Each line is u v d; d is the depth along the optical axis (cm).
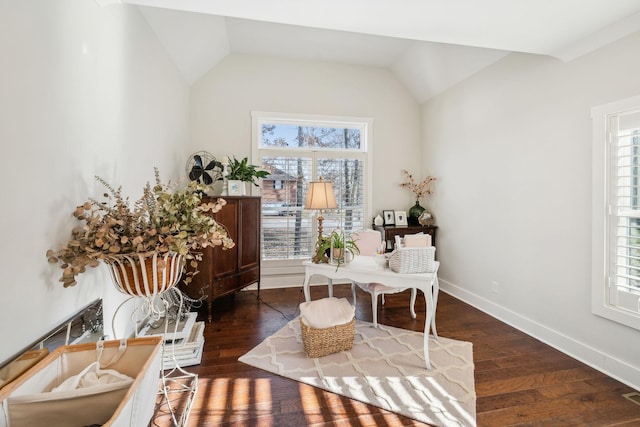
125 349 134
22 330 116
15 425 98
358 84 456
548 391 201
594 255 231
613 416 178
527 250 292
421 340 272
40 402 100
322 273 262
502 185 322
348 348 253
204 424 170
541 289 277
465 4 189
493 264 335
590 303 235
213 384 207
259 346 260
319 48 405
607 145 223
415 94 469
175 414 177
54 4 134
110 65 188
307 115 438
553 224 266
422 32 224
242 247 358
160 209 153
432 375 217
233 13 201
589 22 207
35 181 123
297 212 439
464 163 382
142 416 114
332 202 280
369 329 295
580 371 225
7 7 107
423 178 473
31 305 120
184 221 152
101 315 173
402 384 207
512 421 174
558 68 260
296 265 441
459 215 392
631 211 214
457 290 394
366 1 187
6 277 108
